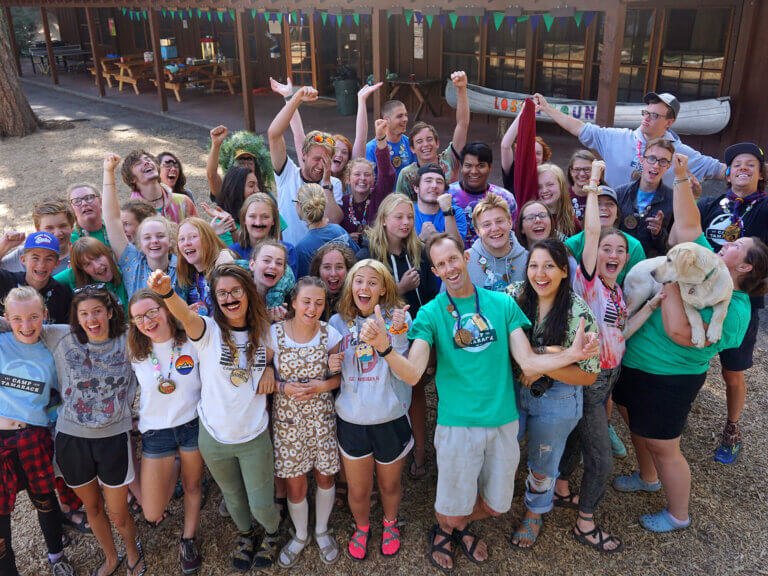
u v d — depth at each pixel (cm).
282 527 379
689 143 1093
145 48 2178
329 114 1514
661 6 1076
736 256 340
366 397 332
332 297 376
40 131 1447
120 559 363
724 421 472
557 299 317
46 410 330
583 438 350
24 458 321
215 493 412
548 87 1289
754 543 366
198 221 361
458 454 322
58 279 389
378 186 494
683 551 362
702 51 1057
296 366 331
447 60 1421
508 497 338
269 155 561
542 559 358
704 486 410
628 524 382
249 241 407
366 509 358
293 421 338
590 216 333
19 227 873
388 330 336
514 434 326
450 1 890
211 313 366
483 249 381
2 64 1369
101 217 433
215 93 1866
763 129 1010
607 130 514
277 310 353
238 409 323
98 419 319
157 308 312
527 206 385
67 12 2484
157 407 326
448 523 353
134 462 346
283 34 1752
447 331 320
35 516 401
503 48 1328
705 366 346
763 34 978
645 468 398
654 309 345
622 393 369
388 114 559
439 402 332
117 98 1831
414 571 352
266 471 337
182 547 353
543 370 304
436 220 430
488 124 1377
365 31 1562
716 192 919
